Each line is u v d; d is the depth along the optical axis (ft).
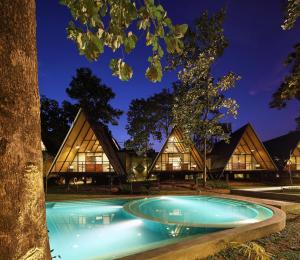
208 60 68.85
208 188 69.62
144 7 8.06
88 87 104.58
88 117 74.43
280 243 21.04
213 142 111.04
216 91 69.82
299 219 32.30
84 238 29.81
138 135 109.70
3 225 5.75
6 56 5.95
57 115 104.37
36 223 6.31
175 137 83.87
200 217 41.01
